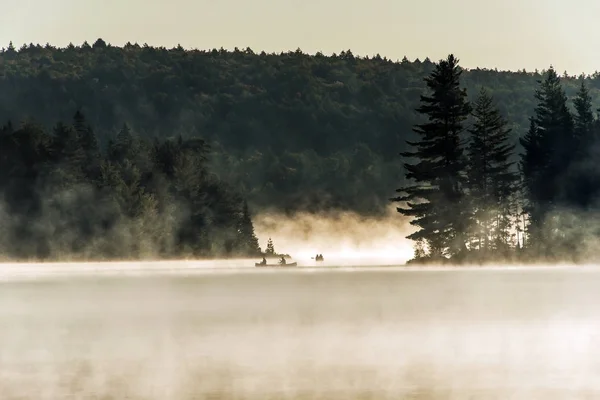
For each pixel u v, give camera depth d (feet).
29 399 304.30
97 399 303.48
